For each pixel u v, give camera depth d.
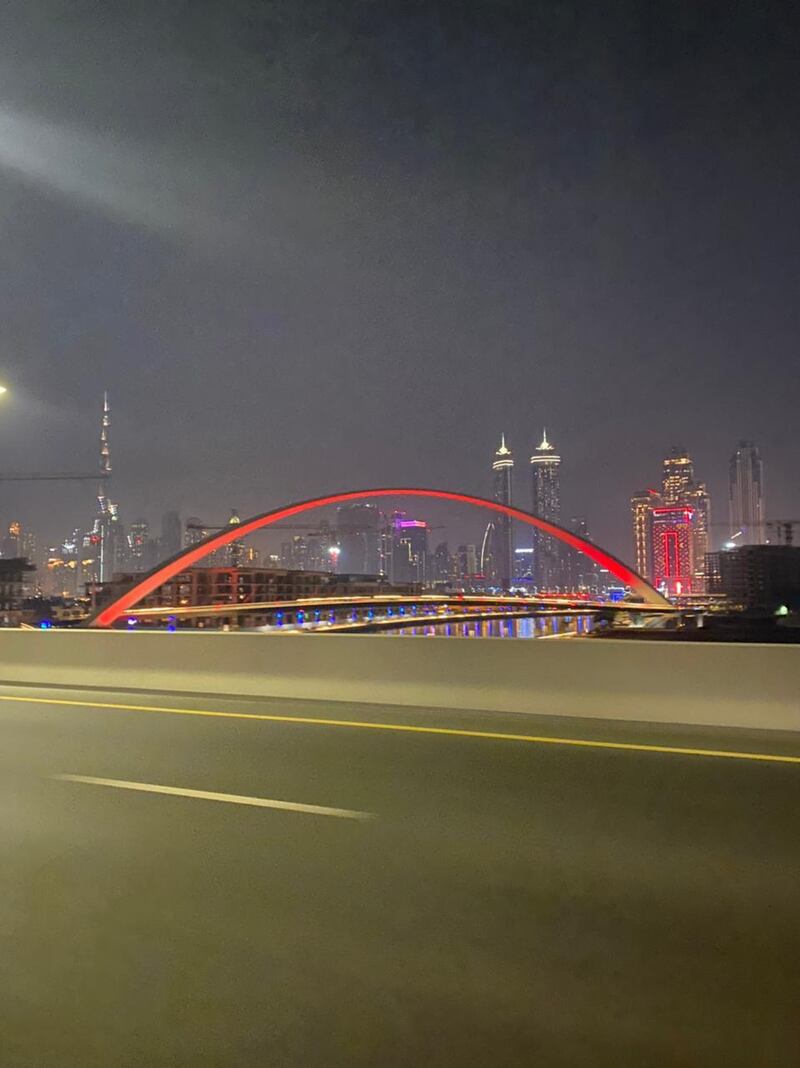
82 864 5.93
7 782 8.22
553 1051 3.68
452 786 7.96
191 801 7.51
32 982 4.31
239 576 180.38
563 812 7.09
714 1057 3.64
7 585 148.62
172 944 4.70
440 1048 3.71
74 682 16.09
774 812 7.02
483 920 4.97
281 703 13.35
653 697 11.46
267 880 5.61
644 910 5.10
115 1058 3.66
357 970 4.40
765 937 4.73
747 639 44.19
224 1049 3.71
